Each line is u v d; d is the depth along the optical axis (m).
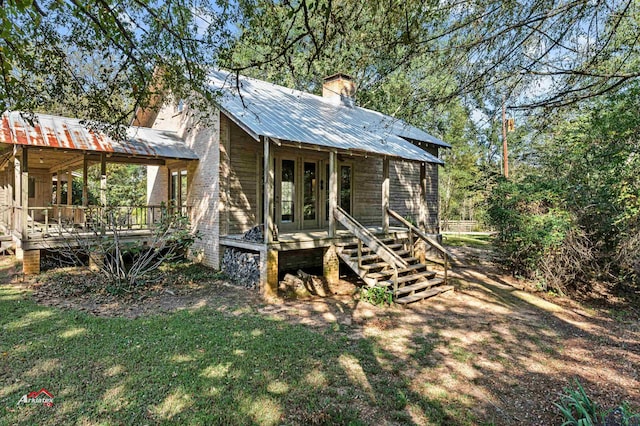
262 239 8.54
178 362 4.66
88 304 7.00
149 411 3.61
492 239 11.47
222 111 9.32
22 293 7.56
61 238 9.49
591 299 8.96
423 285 8.64
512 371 4.83
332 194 9.23
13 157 10.20
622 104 8.41
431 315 7.15
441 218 33.06
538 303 8.31
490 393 4.23
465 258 13.60
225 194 10.16
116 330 5.66
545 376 4.73
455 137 26.80
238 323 6.22
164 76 6.80
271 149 8.17
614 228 8.96
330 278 9.15
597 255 9.20
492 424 3.63
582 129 9.98
